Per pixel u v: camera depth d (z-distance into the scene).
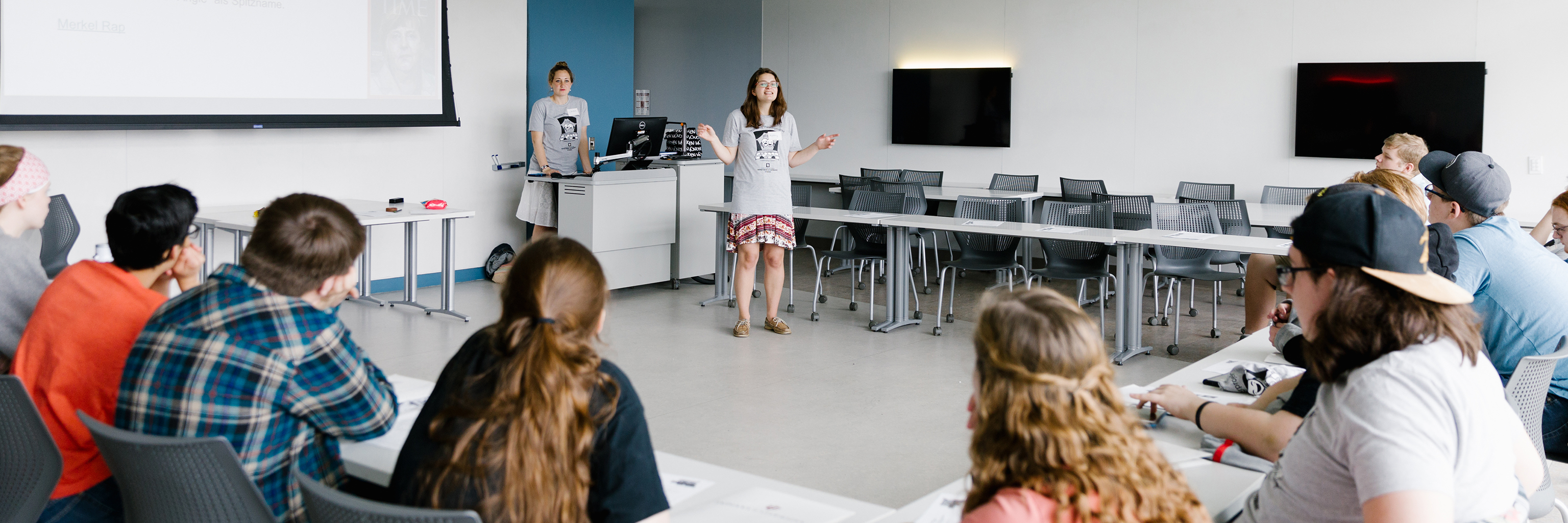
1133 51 9.09
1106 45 9.23
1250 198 8.68
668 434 4.10
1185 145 8.93
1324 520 1.51
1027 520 1.12
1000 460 1.17
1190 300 7.48
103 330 2.12
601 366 1.55
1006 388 1.17
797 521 1.71
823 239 11.02
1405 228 1.49
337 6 6.76
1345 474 1.46
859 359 5.41
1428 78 7.75
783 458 3.83
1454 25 7.67
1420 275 1.50
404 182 7.46
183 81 6.13
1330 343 1.50
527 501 1.42
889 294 6.22
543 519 1.43
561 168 7.73
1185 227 6.27
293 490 1.90
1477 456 1.41
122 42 5.88
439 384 1.55
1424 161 2.90
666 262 7.44
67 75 5.69
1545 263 2.74
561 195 7.05
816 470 3.70
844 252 6.74
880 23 10.50
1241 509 1.82
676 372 5.09
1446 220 2.90
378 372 2.07
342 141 7.09
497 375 1.47
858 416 4.37
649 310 6.70
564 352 1.46
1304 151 8.30
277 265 1.85
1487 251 2.75
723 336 5.94
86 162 5.95
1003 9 9.74
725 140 5.87
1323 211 1.54
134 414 1.84
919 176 9.81
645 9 12.35
